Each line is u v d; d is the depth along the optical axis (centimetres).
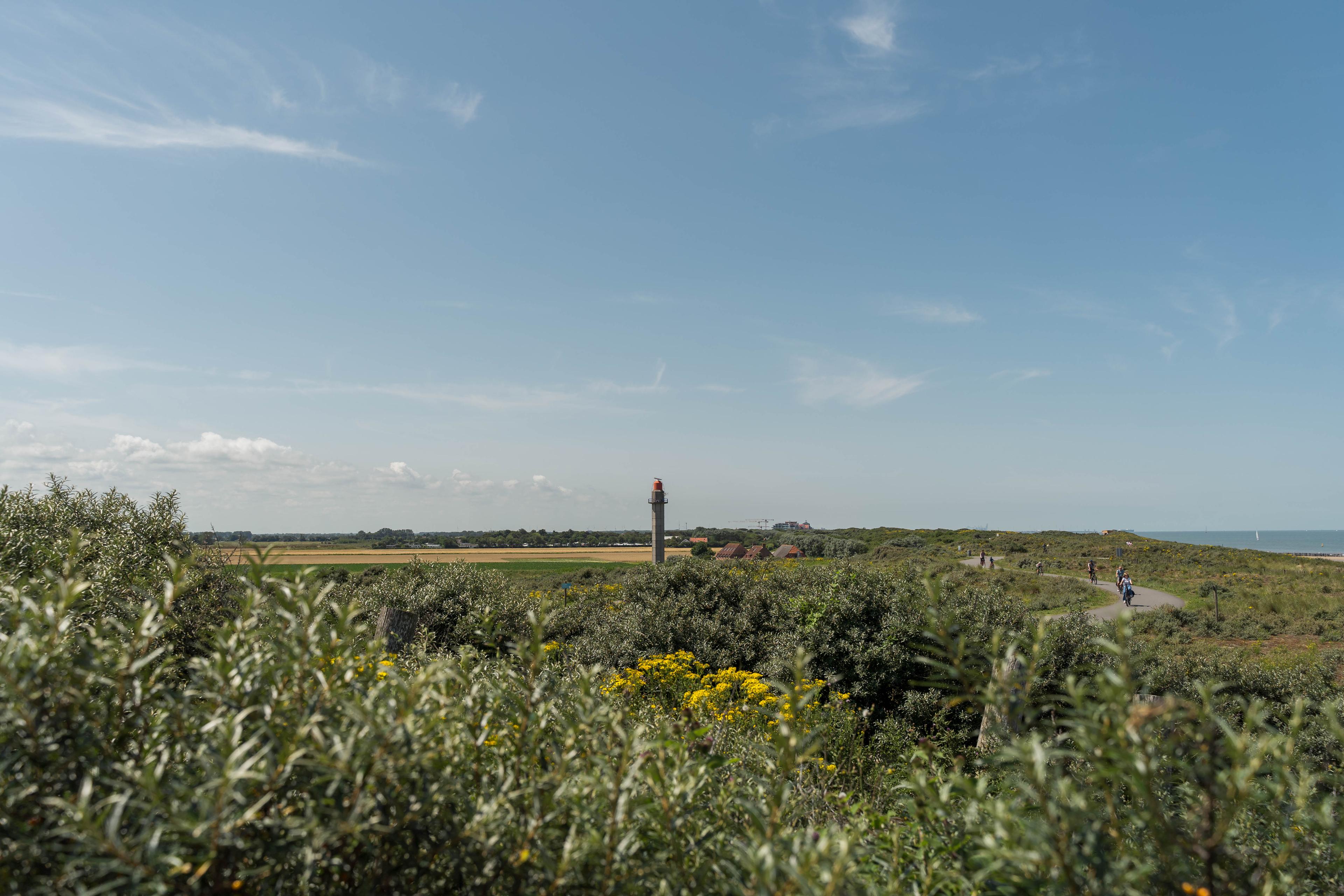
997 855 171
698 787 230
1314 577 4238
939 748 616
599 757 204
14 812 156
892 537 10531
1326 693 830
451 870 188
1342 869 190
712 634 1068
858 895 186
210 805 151
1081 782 219
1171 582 4212
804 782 358
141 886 142
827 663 870
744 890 176
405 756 175
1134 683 177
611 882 181
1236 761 159
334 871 177
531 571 6259
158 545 868
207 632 239
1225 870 168
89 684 178
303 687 189
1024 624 819
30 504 883
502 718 236
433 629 1128
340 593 1024
